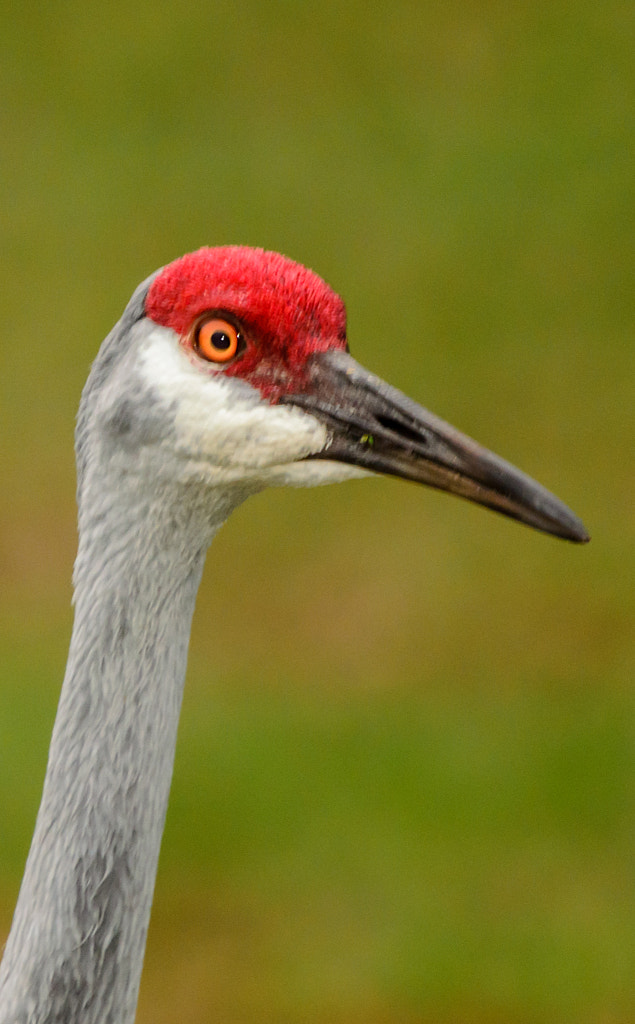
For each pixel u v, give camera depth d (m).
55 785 5.36
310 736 12.48
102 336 17.36
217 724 12.61
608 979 10.25
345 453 5.57
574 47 22.77
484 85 22.06
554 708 12.85
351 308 17.95
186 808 11.80
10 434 16.06
